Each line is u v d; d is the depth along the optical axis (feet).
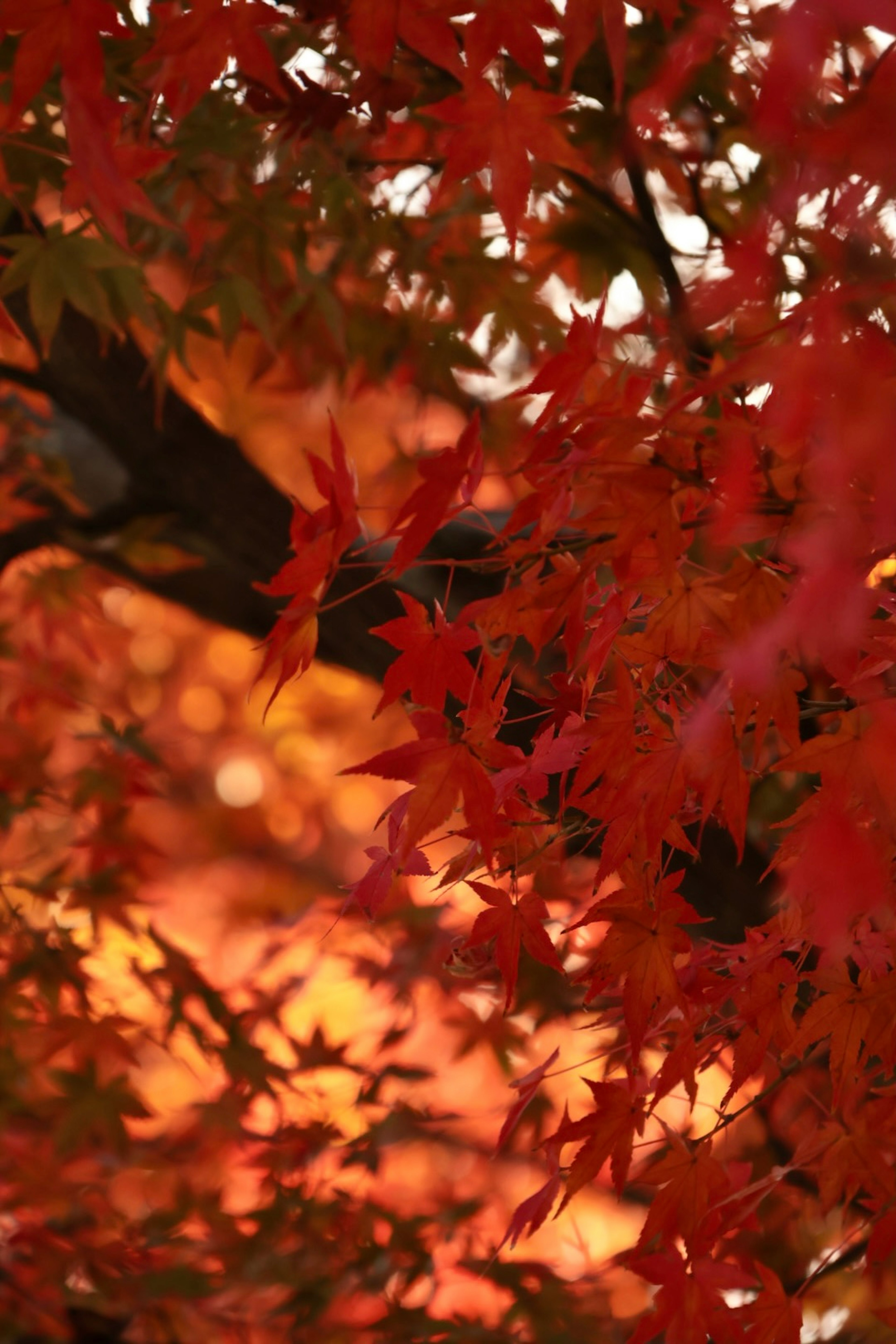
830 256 7.57
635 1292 11.24
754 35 8.25
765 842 9.26
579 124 9.02
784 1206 9.43
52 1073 10.60
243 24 8.05
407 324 9.57
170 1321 10.81
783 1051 8.00
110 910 11.30
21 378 9.27
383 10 8.02
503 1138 8.09
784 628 7.50
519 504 7.70
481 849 7.81
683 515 7.86
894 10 7.36
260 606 9.84
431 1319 9.84
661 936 7.92
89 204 8.32
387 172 9.23
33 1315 10.86
